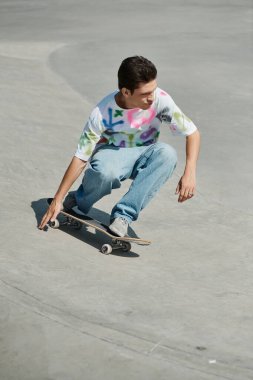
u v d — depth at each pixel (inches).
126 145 257.9
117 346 196.1
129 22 838.5
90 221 264.8
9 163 346.9
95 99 504.4
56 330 203.2
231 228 297.7
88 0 1032.8
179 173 364.8
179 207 317.4
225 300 231.3
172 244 276.4
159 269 252.5
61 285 231.5
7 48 672.4
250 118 471.5
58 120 441.4
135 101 239.8
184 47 693.3
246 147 414.0
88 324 207.3
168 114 249.4
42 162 355.6
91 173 256.4
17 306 215.5
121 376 182.1
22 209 293.3
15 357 189.0
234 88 546.0
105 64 616.4
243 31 786.8
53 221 269.4
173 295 231.8
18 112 447.5
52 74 573.9
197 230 292.4
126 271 247.4
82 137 253.1
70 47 686.5
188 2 1007.0
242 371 187.8
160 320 213.2
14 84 525.7
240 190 347.3
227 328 211.8
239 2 1008.2
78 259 253.1
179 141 422.0
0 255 249.0
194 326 211.2
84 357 190.1
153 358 191.2
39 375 181.5
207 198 332.5
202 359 192.2
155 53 663.1
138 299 226.4
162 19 862.5
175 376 183.3
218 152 403.2
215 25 823.1
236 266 260.5
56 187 324.5
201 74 585.3
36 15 900.0
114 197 321.4
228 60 641.0
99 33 764.6
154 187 255.4
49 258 251.1
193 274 250.7
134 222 295.4
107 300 223.8
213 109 489.1
